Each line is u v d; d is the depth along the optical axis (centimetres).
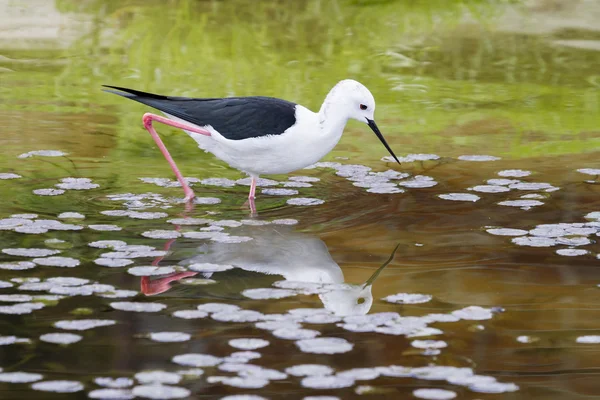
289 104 1079
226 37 1892
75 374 662
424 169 1224
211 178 1172
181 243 933
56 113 1409
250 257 905
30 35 1852
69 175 1147
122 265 865
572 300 820
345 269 884
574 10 2170
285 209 1063
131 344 709
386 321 764
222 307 779
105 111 1435
